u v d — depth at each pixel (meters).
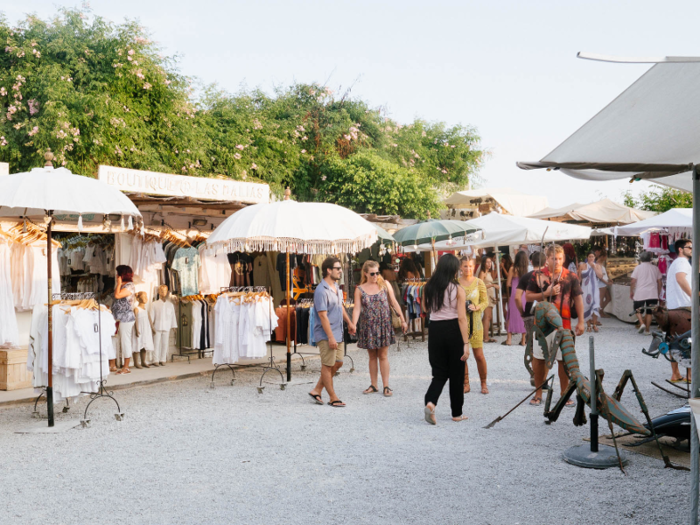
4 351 8.93
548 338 6.67
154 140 17.39
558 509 4.31
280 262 13.02
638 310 14.39
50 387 6.95
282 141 20.34
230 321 9.26
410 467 5.27
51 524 4.21
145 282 11.18
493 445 5.90
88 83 15.96
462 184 27.20
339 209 9.38
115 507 4.50
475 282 8.27
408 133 24.92
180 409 7.74
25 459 5.76
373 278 8.31
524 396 8.09
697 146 3.86
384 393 8.31
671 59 2.91
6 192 6.30
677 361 8.06
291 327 11.35
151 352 10.82
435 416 7.11
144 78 16.64
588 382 5.73
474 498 4.55
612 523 4.07
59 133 14.15
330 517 4.25
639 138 3.79
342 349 9.16
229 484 4.94
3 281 8.83
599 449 5.48
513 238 13.99
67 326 7.14
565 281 7.16
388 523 4.14
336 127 21.38
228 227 9.02
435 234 12.74
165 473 5.25
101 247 11.47
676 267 8.77
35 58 15.57
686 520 4.09
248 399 8.27
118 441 6.32
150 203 10.81
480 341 8.19
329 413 7.36
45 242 9.44
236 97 21.56
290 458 5.61
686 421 5.38
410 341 14.10
